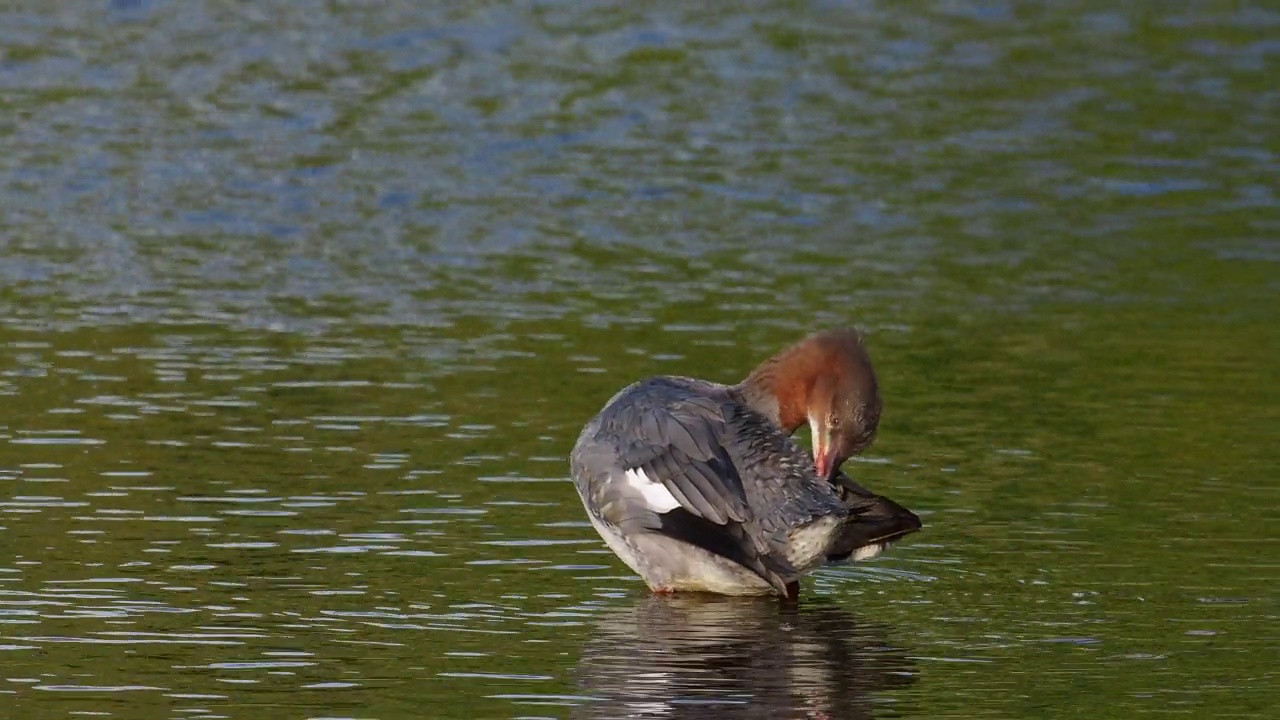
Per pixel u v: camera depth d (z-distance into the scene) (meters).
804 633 10.82
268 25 30.00
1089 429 15.19
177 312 18.23
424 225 21.78
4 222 21.14
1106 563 11.98
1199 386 16.56
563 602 11.30
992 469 14.08
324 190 22.88
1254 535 12.52
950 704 9.62
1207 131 26.95
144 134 24.61
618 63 28.88
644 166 24.36
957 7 33.66
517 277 19.95
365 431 14.62
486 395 15.73
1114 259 21.39
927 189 23.97
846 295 19.58
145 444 14.08
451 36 29.83
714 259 20.88
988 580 11.73
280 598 11.06
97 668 9.87
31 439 14.11
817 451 12.05
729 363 16.83
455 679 9.87
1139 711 9.48
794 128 26.36
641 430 11.76
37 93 26.08
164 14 30.25
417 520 12.61
